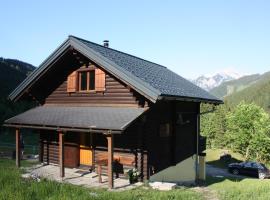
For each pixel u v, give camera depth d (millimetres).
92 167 16828
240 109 45875
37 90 19391
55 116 16719
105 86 16578
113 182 14023
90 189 13055
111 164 13594
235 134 46469
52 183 12289
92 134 16984
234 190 14656
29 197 10367
